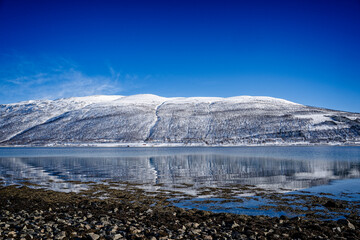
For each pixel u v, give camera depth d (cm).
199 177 2867
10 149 10881
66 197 1920
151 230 1166
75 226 1202
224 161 4672
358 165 3816
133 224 1249
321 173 3055
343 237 1113
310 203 1725
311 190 2131
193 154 6706
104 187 2334
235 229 1205
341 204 1630
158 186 2370
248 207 1647
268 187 2275
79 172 3344
